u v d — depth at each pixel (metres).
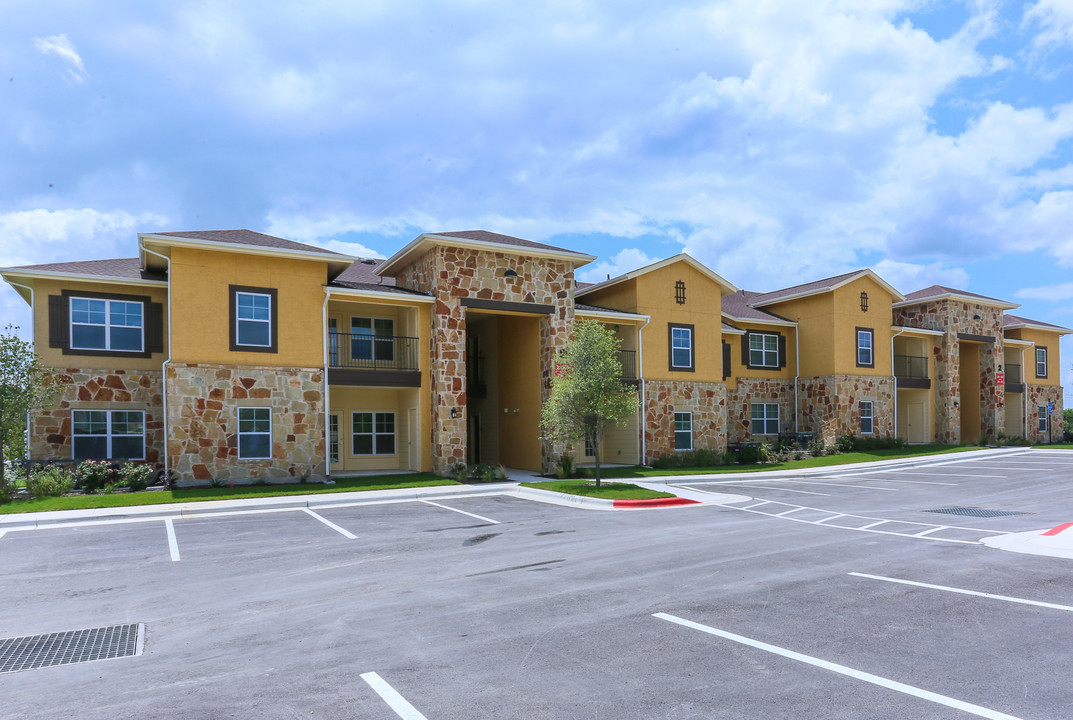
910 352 34.53
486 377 26.27
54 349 17.95
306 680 5.16
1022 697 4.70
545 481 19.28
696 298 26.16
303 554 9.98
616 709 4.56
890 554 9.57
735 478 20.95
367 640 6.09
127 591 7.95
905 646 5.75
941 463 25.94
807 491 17.84
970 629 6.20
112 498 14.91
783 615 6.67
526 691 4.88
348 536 11.41
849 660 5.43
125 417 18.70
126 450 18.66
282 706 4.68
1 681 5.23
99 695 4.93
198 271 17.84
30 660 5.70
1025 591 7.49
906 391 34.62
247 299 18.44
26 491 16.00
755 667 5.30
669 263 25.53
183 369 17.50
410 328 21.34
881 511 14.11
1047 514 13.28
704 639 5.98
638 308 24.80
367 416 22.48
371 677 5.20
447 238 20.36
